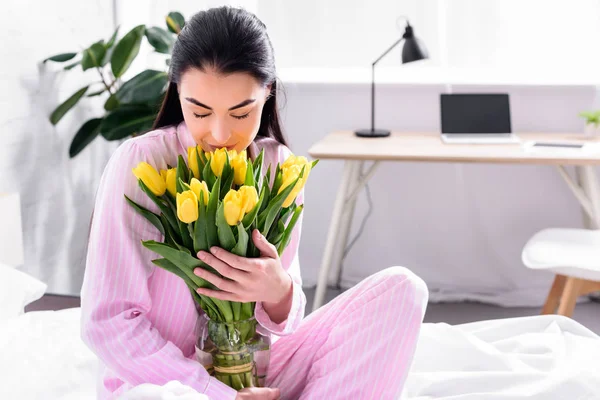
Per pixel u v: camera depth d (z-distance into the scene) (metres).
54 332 1.72
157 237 1.14
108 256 1.10
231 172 1.04
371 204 3.27
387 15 3.10
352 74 3.22
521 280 3.21
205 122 1.08
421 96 3.15
